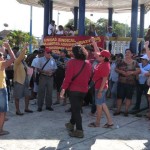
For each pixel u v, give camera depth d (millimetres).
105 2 16812
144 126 7496
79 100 6316
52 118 8039
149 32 7504
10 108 9102
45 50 8844
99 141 6234
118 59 9453
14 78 8172
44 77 8797
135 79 8406
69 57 10203
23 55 8023
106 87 7059
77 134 6387
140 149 5859
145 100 10812
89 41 12109
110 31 14234
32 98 10445
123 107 9711
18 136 6406
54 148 5762
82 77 6199
